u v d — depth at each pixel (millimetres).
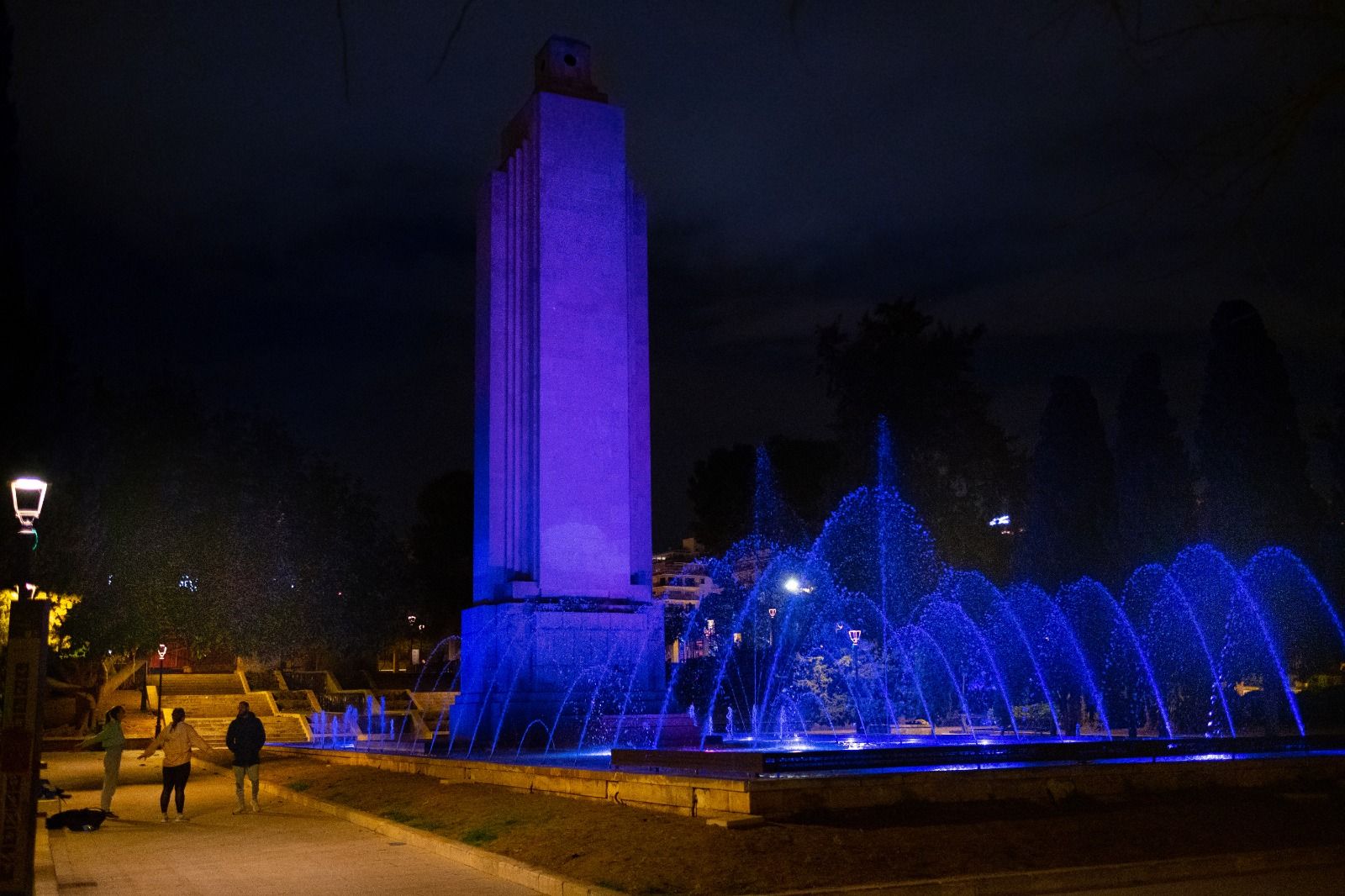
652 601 25609
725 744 23328
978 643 38281
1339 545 28156
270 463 47125
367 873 11203
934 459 40469
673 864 9586
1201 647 29641
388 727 44031
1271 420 28656
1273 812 11461
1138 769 12125
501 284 26203
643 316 27109
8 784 8625
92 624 38594
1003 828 10336
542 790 14062
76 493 29891
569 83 26969
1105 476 32156
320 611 47938
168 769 16359
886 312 41500
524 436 25578
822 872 9102
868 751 11867
